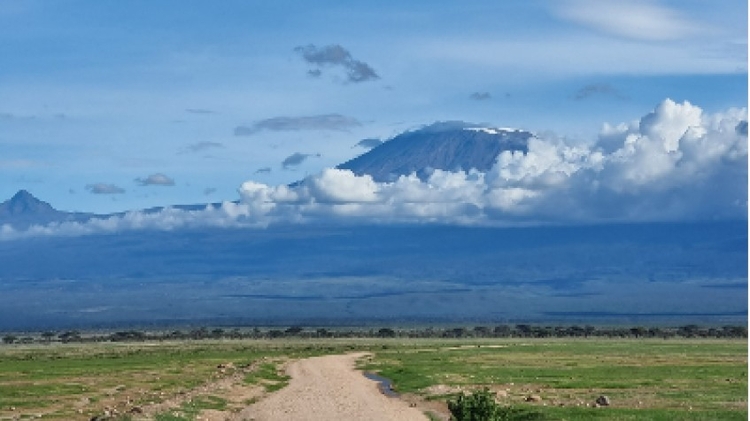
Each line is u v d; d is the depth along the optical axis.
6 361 185.62
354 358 196.00
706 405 83.69
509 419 73.38
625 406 84.31
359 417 85.38
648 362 155.50
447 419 81.00
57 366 159.25
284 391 116.94
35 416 84.50
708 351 199.88
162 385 118.12
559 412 78.00
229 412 92.44
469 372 131.75
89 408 91.19
